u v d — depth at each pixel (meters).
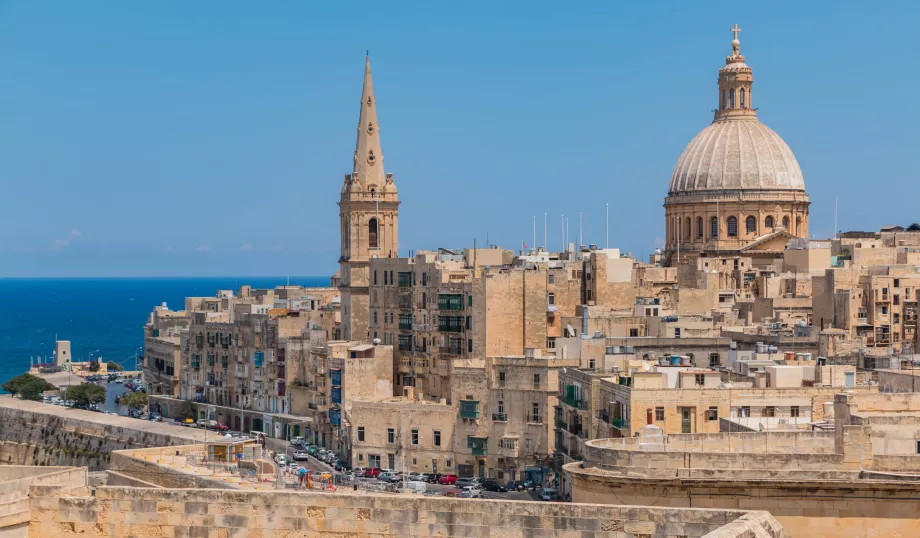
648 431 86.31
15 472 63.19
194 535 52.38
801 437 76.06
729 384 151.75
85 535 53.50
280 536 51.28
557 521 48.25
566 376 187.88
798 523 66.31
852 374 145.62
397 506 50.06
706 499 67.38
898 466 69.75
